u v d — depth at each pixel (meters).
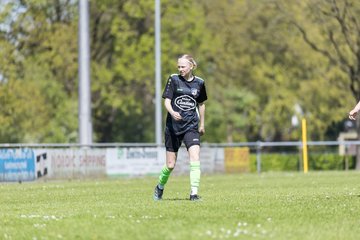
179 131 38.56
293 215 30.05
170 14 160.25
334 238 23.92
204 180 75.94
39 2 148.62
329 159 144.12
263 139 197.88
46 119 163.75
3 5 148.25
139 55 159.62
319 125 170.75
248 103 183.25
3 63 149.75
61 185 68.50
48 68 157.12
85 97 95.06
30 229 27.16
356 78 143.75
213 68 174.88
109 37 164.75
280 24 154.88
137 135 198.75
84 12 94.94
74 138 171.50
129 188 59.72
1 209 36.47
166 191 51.75
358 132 151.00
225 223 27.28
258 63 167.38
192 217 29.33
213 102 184.75
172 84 38.03
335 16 137.00
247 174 101.25
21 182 78.00
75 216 30.83
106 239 24.14
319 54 157.75
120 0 159.88
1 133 175.75
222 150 105.44
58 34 154.38
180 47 162.88
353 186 56.69
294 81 168.50
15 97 152.88
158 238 23.69
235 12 164.62
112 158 89.56
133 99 166.50
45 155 81.50
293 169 141.00
